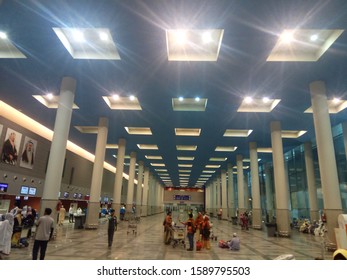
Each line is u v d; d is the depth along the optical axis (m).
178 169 47.72
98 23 9.71
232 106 17.33
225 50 11.04
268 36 10.03
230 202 38.28
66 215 28.39
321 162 12.68
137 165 45.03
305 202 26.73
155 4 8.62
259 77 13.27
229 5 8.54
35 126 22.69
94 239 13.34
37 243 7.15
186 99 18.06
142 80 14.10
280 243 14.31
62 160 13.12
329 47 10.64
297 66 12.08
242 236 17.95
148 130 25.06
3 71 13.77
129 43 10.80
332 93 14.76
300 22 9.25
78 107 18.53
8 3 8.88
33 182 22.00
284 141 25.23
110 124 22.12
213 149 30.12
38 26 10.03
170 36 11.25
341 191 20.50
